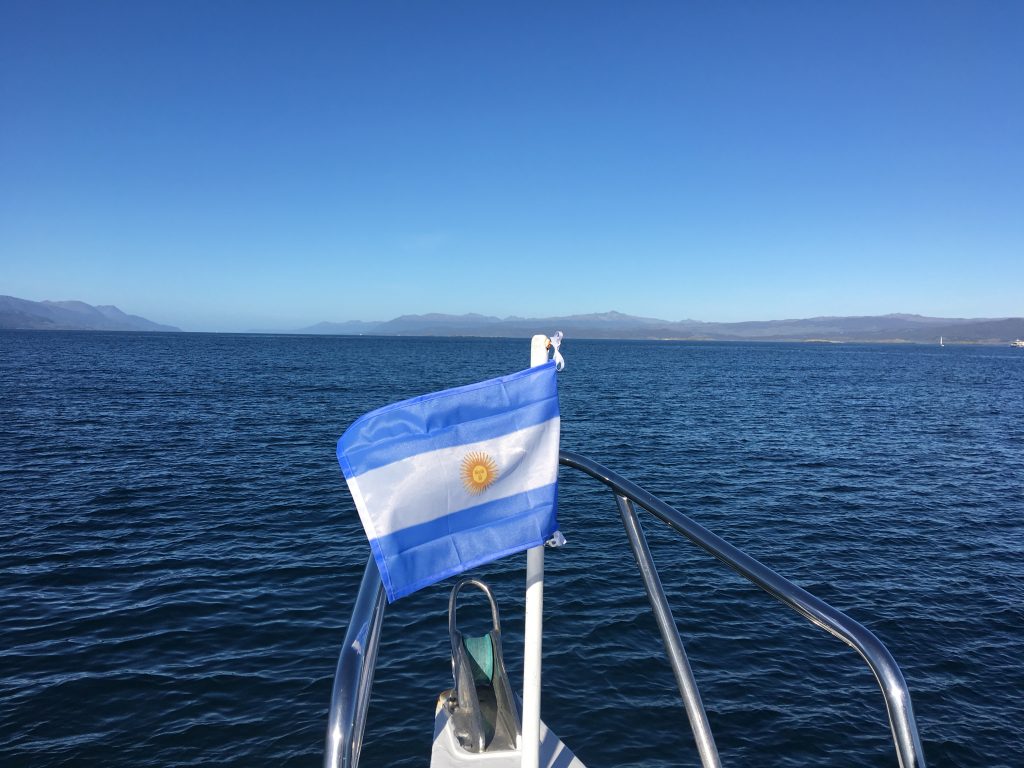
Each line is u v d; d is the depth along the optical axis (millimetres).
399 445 2068
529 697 2404
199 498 18109
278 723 7957
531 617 2363
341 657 1950
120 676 8844
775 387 65750
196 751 7449
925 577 13352
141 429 29672
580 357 147500
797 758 7680
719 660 9719
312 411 38188
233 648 9680
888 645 10406
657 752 7680
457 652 3156
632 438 30203
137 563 13031
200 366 78125
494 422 2156
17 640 9750
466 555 2088
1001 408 49125
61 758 7262
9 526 15227
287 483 20109
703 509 18188
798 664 9672
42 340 175000
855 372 99688
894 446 30031
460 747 3076
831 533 16234
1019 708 8727
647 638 10266
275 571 12758
